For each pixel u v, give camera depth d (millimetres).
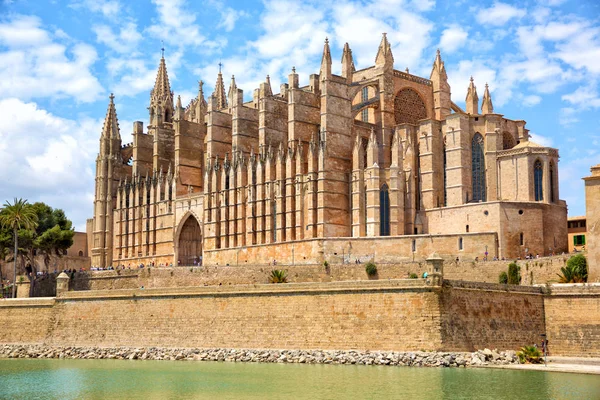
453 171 131125
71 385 78500
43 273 152250
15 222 139125
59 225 157375
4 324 118750
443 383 72250
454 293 86500
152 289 106188
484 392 68000
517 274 105812
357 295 89812
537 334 92125
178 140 161250
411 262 113000
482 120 132000
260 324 96250
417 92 147625
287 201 135375
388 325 87312
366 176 130250
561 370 79750
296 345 93062
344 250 125500
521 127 138125
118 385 77562
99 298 111000
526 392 67812
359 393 68312
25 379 83250
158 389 74188
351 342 89312
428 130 135125
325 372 80375
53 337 113562
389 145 141375
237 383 75688
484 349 86188
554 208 124375
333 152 133875
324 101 134250
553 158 126438
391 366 83438
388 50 143750
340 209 132500
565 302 92125
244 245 142750
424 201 133875
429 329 84938
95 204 174000
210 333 100000
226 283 124375
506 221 120062
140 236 164625
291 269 120125
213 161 153500
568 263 100938
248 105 171875
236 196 144875
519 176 126562
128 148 178250
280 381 75625
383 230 129500
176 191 158000
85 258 179125
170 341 103125
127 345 106562
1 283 150125
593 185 98375
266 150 144000
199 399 68438
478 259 116125
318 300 92500
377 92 143875
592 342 89438
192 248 156250
